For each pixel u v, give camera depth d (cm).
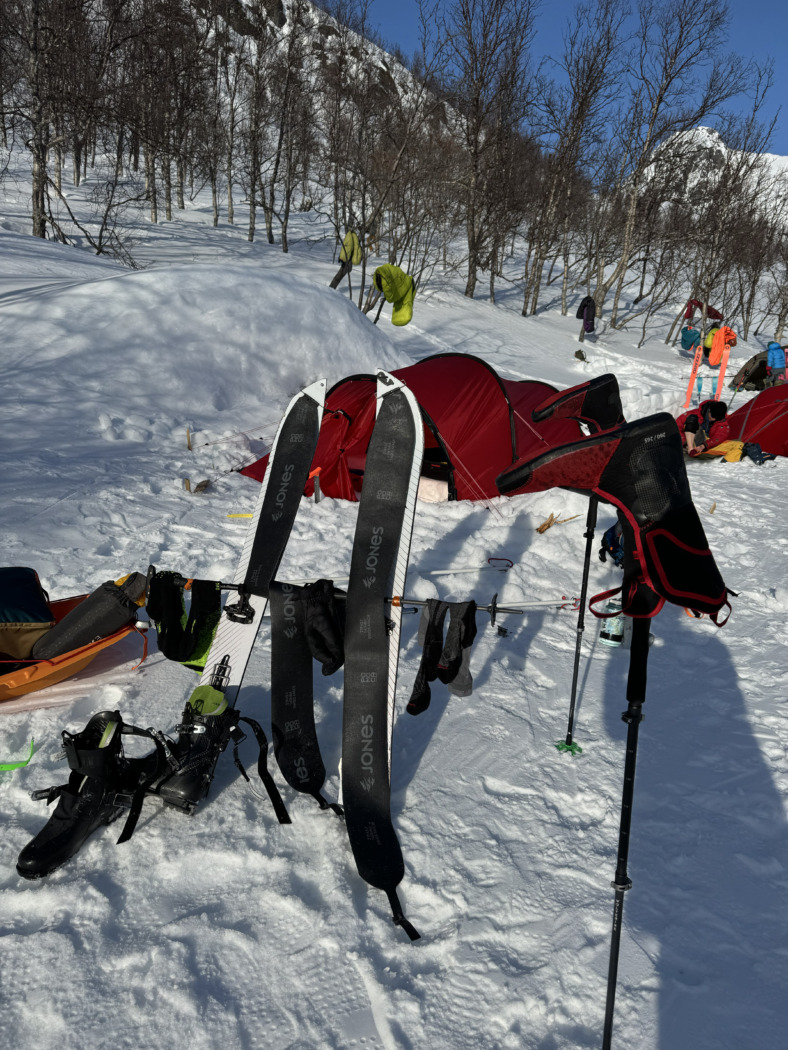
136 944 247
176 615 350
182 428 982
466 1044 225
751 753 398
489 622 546
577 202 3425
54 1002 225
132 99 2598
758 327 3806
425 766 364
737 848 323
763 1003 247
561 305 3481
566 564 688
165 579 343
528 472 293
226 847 292
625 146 3177
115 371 1051
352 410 830
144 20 2684
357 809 304
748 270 3500
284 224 3238
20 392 955
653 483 277
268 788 309
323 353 1259
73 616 392
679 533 274
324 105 3625
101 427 921
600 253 3412
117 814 305
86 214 3338
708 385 2188
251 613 354
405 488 343
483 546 705
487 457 855
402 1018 230
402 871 279
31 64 2209
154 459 869
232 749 360
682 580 264
